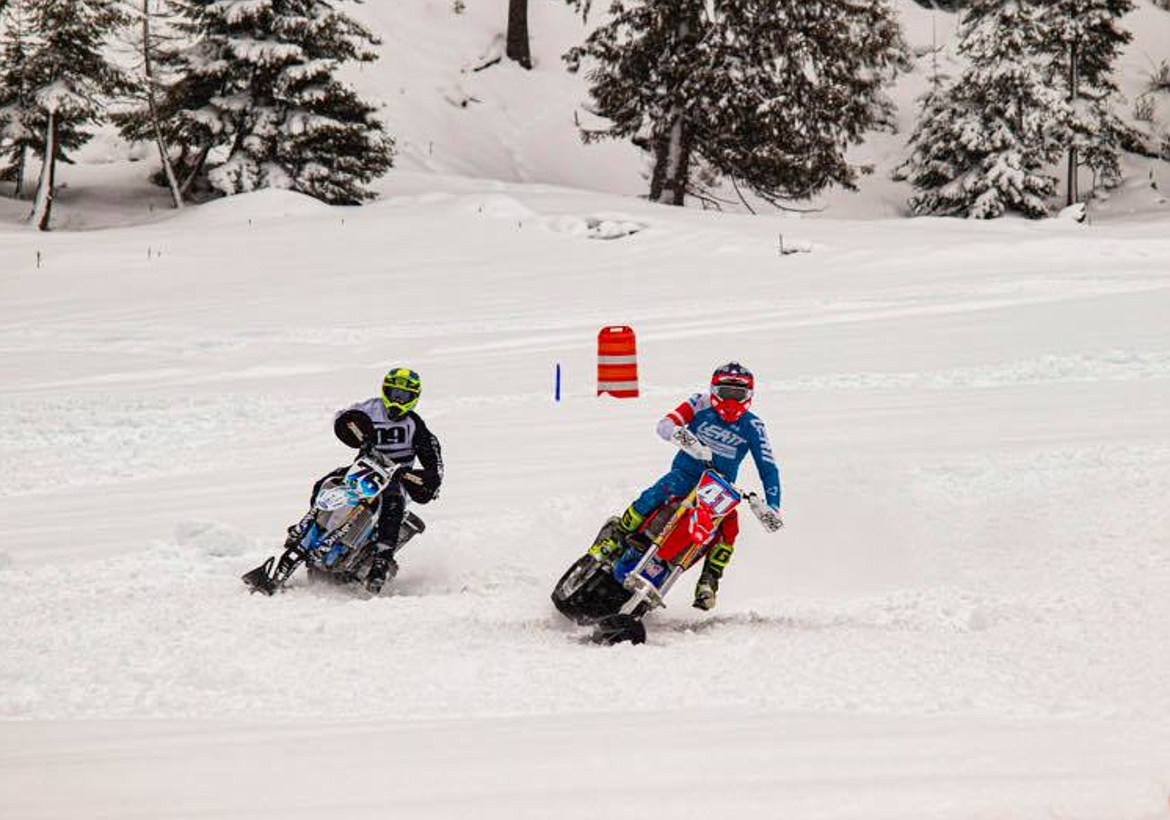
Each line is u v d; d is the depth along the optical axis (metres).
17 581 31.94
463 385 74.75
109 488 48.00
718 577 29.17
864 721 17.86
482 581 32.78
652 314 108.94
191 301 126.81
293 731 17.83
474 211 178.62
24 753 16.17
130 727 18.55
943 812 11.87
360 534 33.22
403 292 129.88
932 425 52.47
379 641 26.36
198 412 66.81
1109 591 28.30
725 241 158.75
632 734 16.81
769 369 75.06
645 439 53.06
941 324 90.94
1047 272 127.44
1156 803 11.67
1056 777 13.11
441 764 14.84
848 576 32.47
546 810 12.52
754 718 18.30
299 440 58.56
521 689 21.88
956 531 35.12
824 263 144.12
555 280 136.75
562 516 38.72
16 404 69.38
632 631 26.50
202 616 28.53
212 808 12.79
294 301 125.12
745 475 43.44
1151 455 42.16
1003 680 21.78
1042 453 43.47
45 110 197.50
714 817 12.10
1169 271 124.06
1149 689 20.64
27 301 129.62
